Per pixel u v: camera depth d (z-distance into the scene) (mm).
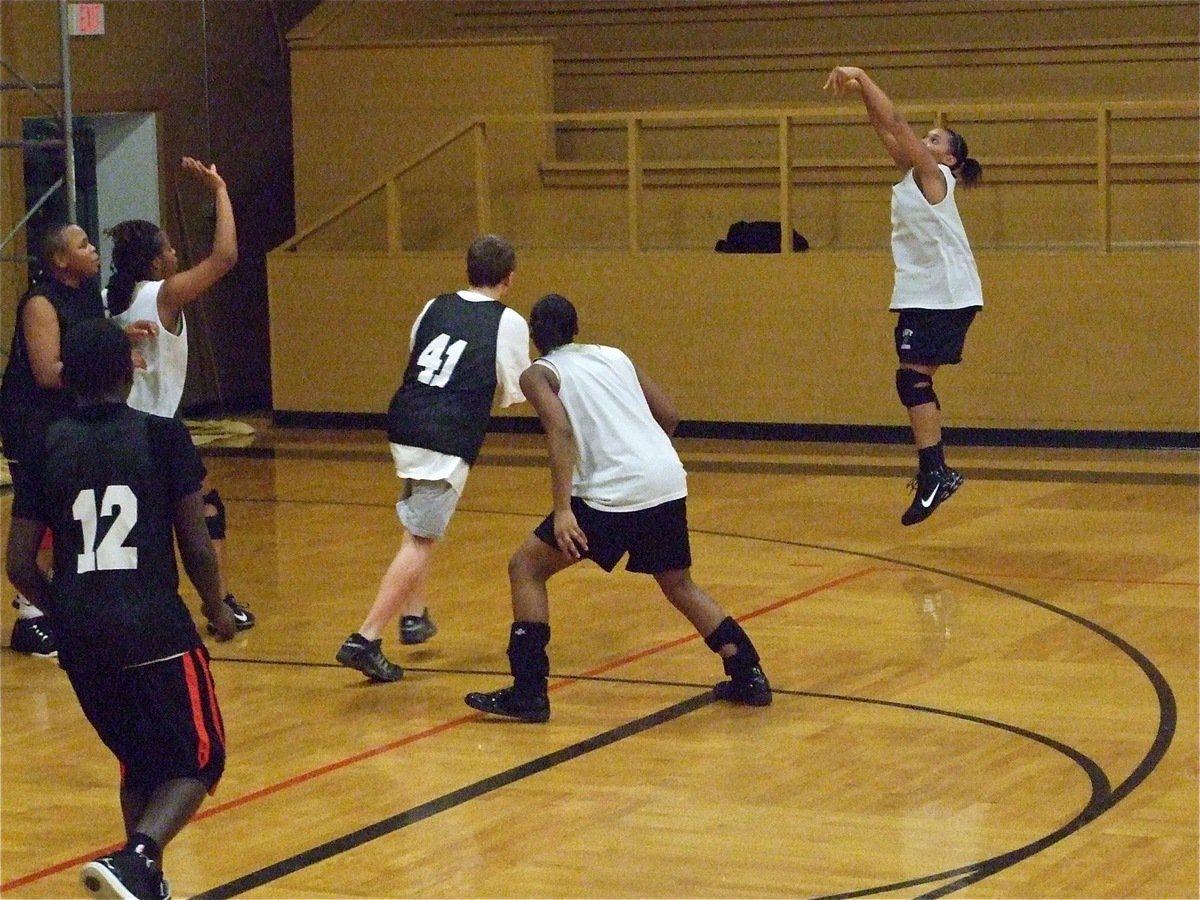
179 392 8375
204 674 5316
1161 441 14898
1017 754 7000
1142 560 10664
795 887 5598
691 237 16969
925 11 18625
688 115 15695
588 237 17266
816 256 15570
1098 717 7488
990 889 5531
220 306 18969
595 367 7438
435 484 8125
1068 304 15000
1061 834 6043
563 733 7422
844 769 6836
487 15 19875
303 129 18203
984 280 15172
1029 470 14039
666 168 16922
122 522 5211
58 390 8180
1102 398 15000
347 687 8250
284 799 6613
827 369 15680
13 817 6535
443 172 17734
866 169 16375
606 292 16250
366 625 8219
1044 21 18281
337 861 5934
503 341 8117
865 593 9930
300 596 10141
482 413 8125
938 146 10555
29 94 16031
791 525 11938
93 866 4949
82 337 5332
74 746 7438
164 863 5934
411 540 8250
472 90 17625
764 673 8188
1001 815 6262
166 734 5219
